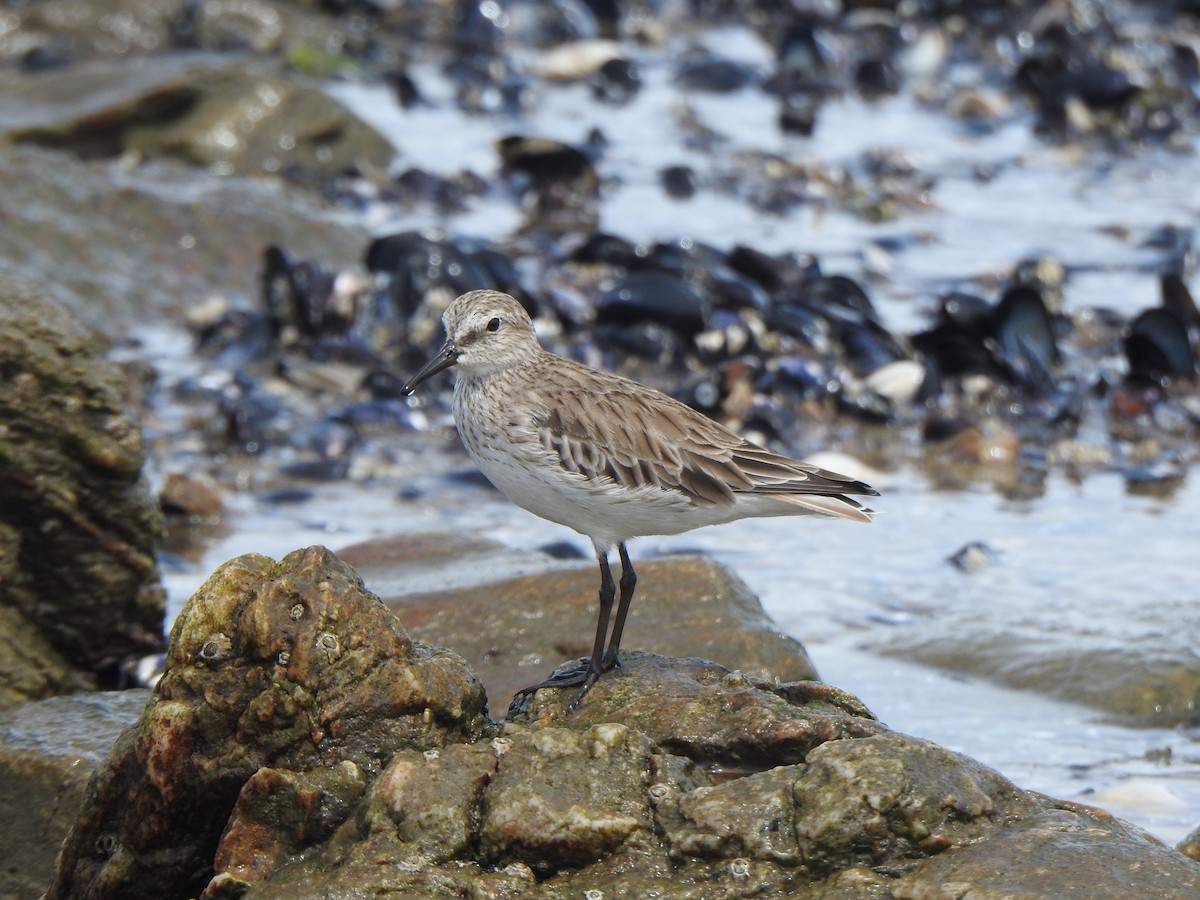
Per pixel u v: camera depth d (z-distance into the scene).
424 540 13.30
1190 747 11.06
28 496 11.01
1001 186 24.62
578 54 28.09
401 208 22.56
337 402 17.52
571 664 9.34
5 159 19.89
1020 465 16.72
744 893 7.25
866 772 7.50
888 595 13.72
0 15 26.89
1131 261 21.86
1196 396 18.27
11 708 10.82
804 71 28.19
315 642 7.91
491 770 7.73
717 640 11.13
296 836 7.69
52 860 8.80
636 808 7.63
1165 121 26.70
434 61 28.58
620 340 18.55
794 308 19.06
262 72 23.48
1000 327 18.59
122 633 11.68
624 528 9.97
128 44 27.06
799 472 9.97
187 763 7.90
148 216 19.98
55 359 10.91
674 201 23.38
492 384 10.08
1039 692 11.78
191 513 14.83
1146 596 13.55
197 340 18.56
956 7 30.64
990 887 6.96
